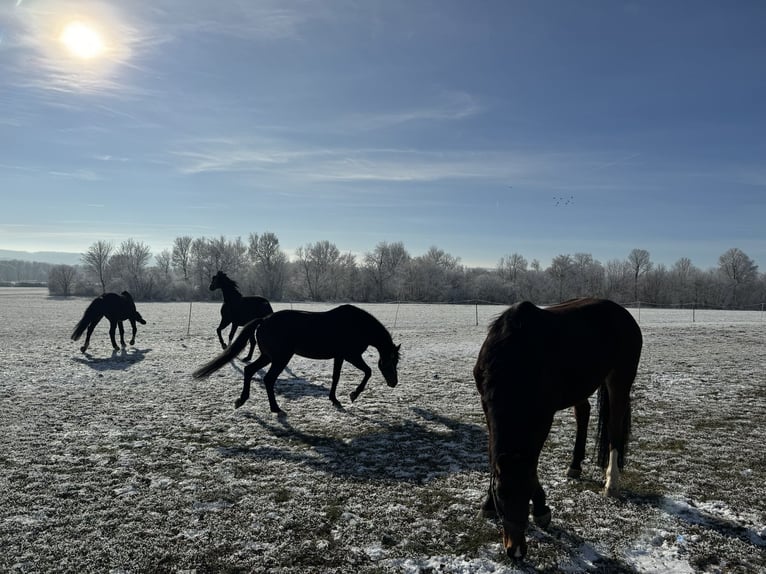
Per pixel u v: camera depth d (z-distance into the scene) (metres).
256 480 5.13
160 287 70.50
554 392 3.82
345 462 5.68
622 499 4.62
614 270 74.50
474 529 4.08
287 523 4.19
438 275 68.50
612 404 4.73
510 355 3.69
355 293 68.44
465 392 9.57
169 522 4.20
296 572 3.50
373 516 4.32
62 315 32.19
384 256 69.94
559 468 5.45
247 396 7.88
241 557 3.69
